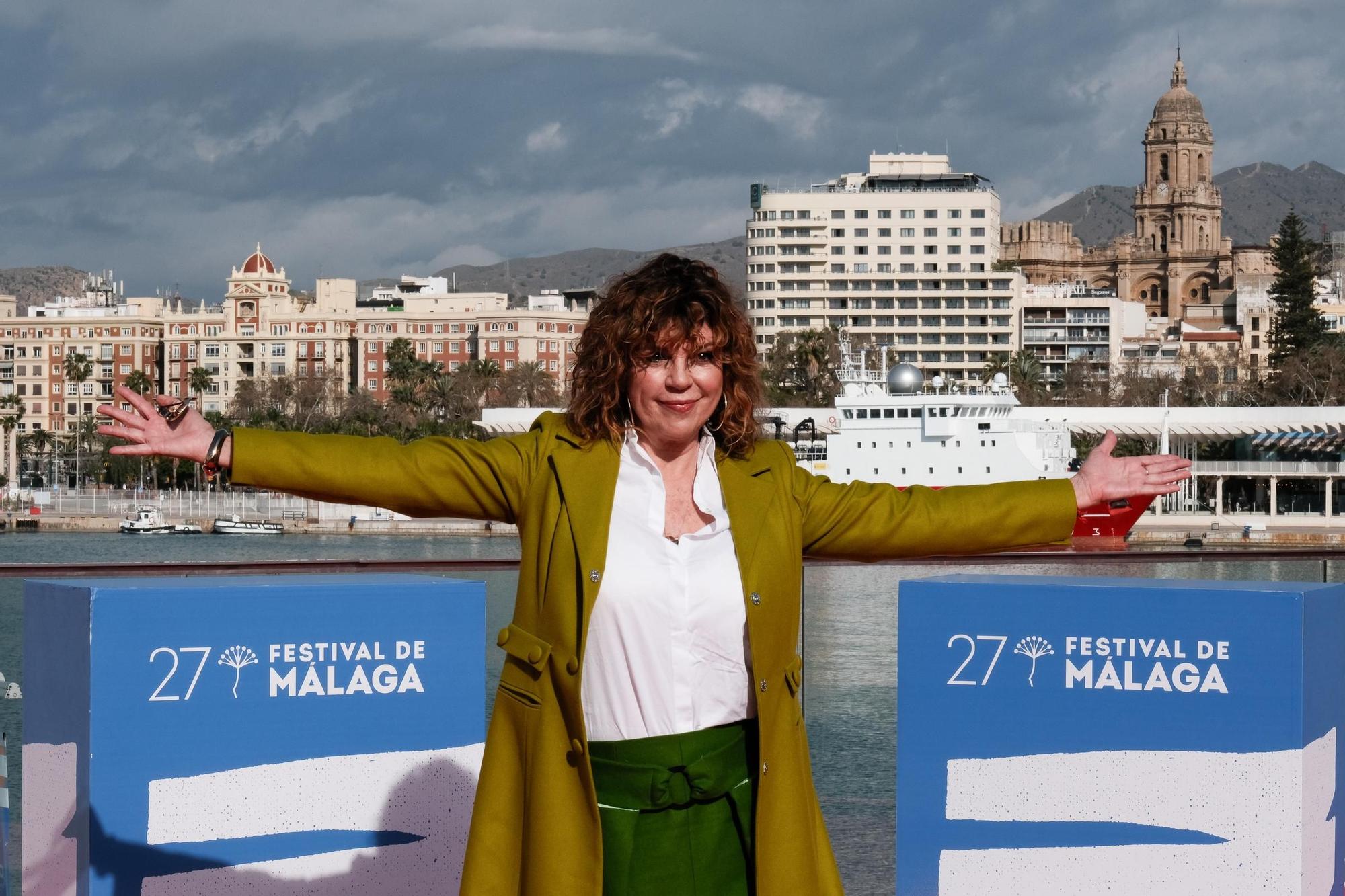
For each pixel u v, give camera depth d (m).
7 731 6.01
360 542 92.88
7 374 184.50
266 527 100.75
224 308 181.12
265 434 3.85
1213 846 5.04
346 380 177.88
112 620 4.95
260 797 5.18
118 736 4.96
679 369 3.85
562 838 3.79
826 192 159.62
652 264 3.98
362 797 5.33
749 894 3.94
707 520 4.00
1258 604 4.97
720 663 3.89
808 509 4.10
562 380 175.00
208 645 5.10
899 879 5.45
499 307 175.00
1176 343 177.12
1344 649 5.39
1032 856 5.28
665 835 3.87
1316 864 5.08
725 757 3.91
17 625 7.35
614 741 3.86
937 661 5.41
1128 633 5.15
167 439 3.78
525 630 3.93
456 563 6.51
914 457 58.88
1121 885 5.16
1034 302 175.12
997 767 5.32
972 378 158.88
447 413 143.25
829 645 9.66
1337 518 84.38
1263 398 121.88
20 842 5.97
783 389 129.50
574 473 3.91
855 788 7.94
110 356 182.62
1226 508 97.06
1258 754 4.96
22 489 144.88
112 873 4.94
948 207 159.25
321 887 5.27
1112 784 5.17
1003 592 5.32
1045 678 5.27
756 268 159.50
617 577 3.83
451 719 5.47
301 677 5.24
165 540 94.94
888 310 158.88
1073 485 4.11
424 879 5.44
